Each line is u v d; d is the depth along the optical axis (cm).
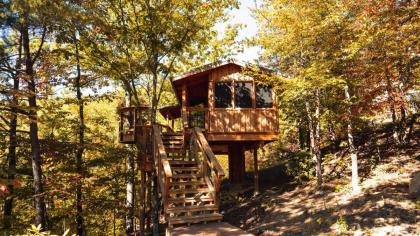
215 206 880
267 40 1385
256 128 1510
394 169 1288
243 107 1530
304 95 1278
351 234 867
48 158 1397
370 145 1658
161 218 1822
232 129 1498
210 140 1487
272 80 1388
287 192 1460
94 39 1189
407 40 962
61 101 1519
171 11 1167
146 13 1183
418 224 822
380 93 1192
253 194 1606
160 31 1192
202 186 1029
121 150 1519
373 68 1109
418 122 1688
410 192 1020
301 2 1238
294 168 1648
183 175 1039
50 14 891
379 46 1028
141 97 2362
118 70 1303
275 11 1370
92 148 1412
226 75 1539
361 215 955
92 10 1051
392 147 1526
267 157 2519
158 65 1302
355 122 1341
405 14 901
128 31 1185
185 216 806
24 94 952
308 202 1238
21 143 1356
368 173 1334
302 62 1413
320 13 1249
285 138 2228
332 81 1120
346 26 1149
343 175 1428
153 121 1265
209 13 1262
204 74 1541
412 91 1330
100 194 1628
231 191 1717
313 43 1279
